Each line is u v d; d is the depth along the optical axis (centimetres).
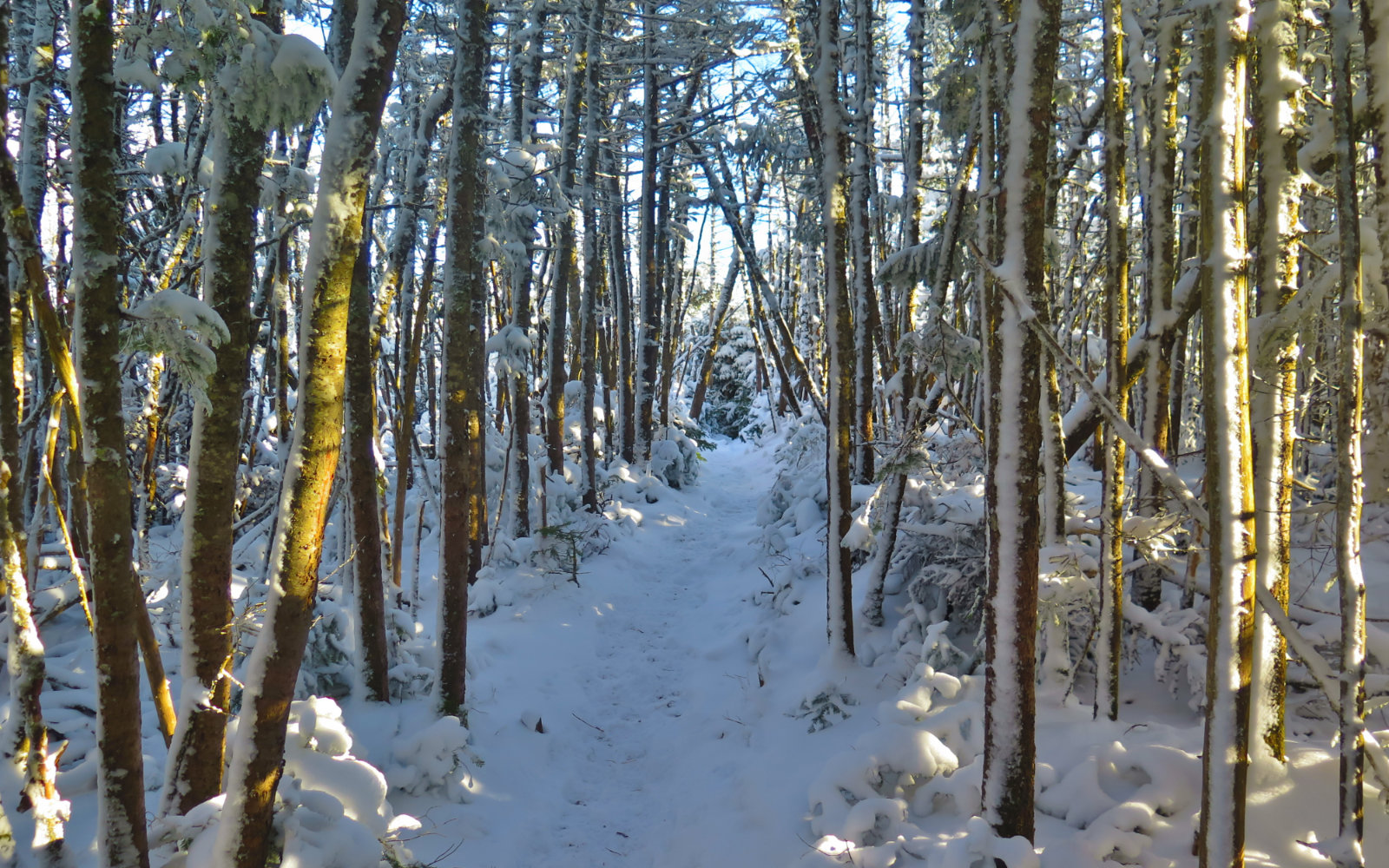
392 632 547
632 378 1522
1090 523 455
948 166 920
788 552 832
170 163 395
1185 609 416
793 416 1850
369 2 251
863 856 329
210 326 234
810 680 505
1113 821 295
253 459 847
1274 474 289
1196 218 469
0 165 210
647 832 436
